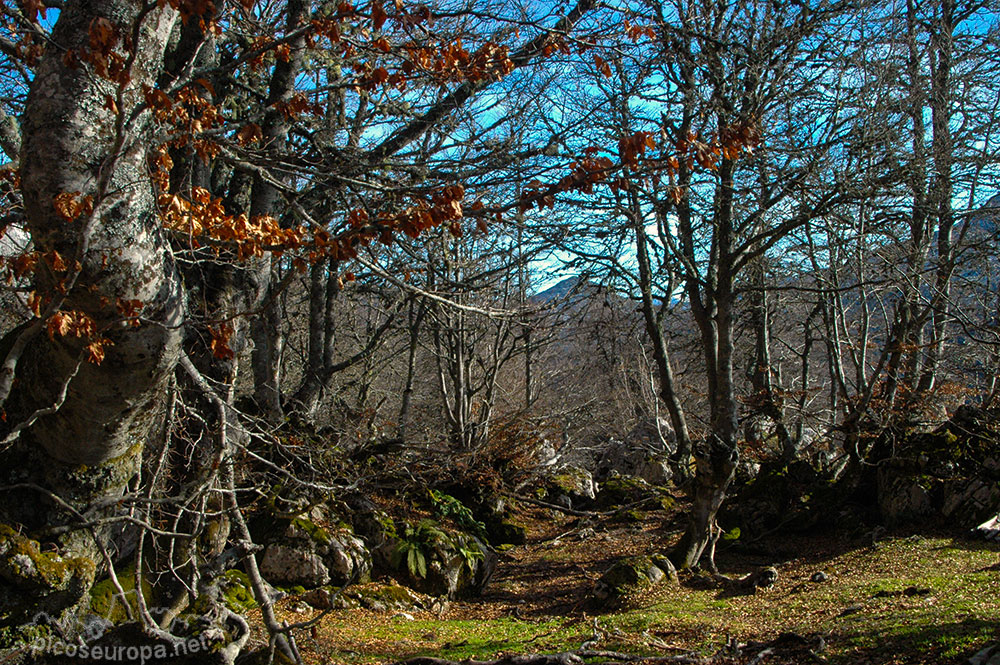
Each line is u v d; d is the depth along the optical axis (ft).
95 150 14.64
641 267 56.80
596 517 58.23
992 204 46.47
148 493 18.43
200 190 16.40
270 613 19.56
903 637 21.44
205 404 23.71
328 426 40.52
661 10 33.53
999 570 29.09
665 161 17.99
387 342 78.02
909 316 51.75
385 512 38.96
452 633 29.45
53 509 18.75
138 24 12.94
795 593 30.94
